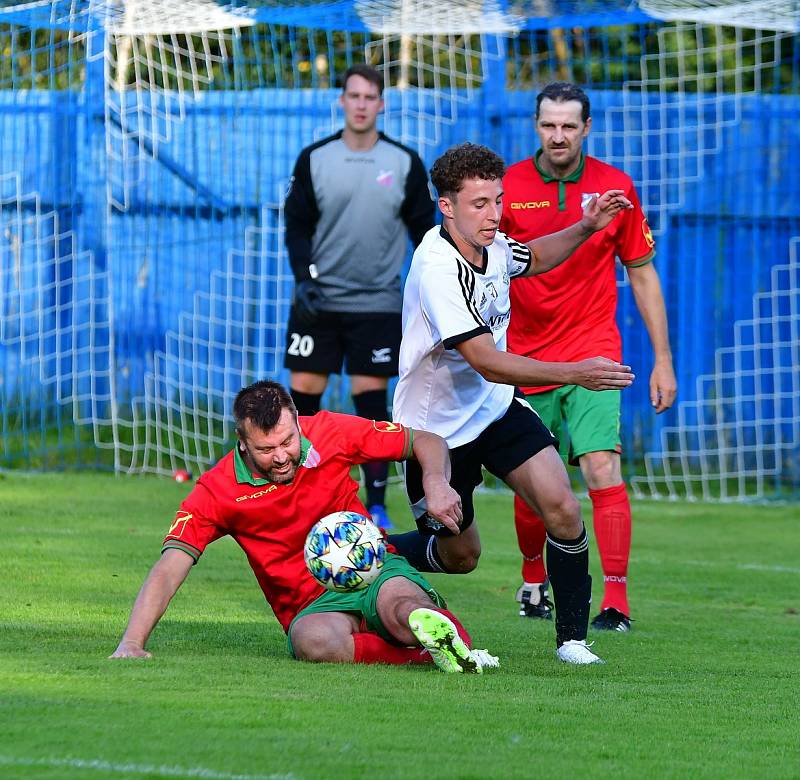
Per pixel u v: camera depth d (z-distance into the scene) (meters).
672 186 41.84
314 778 10.67
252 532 16.73
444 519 16.08
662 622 21.70
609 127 42.22
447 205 16.53
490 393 17.67
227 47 49.03
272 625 19.48
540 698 14.40
